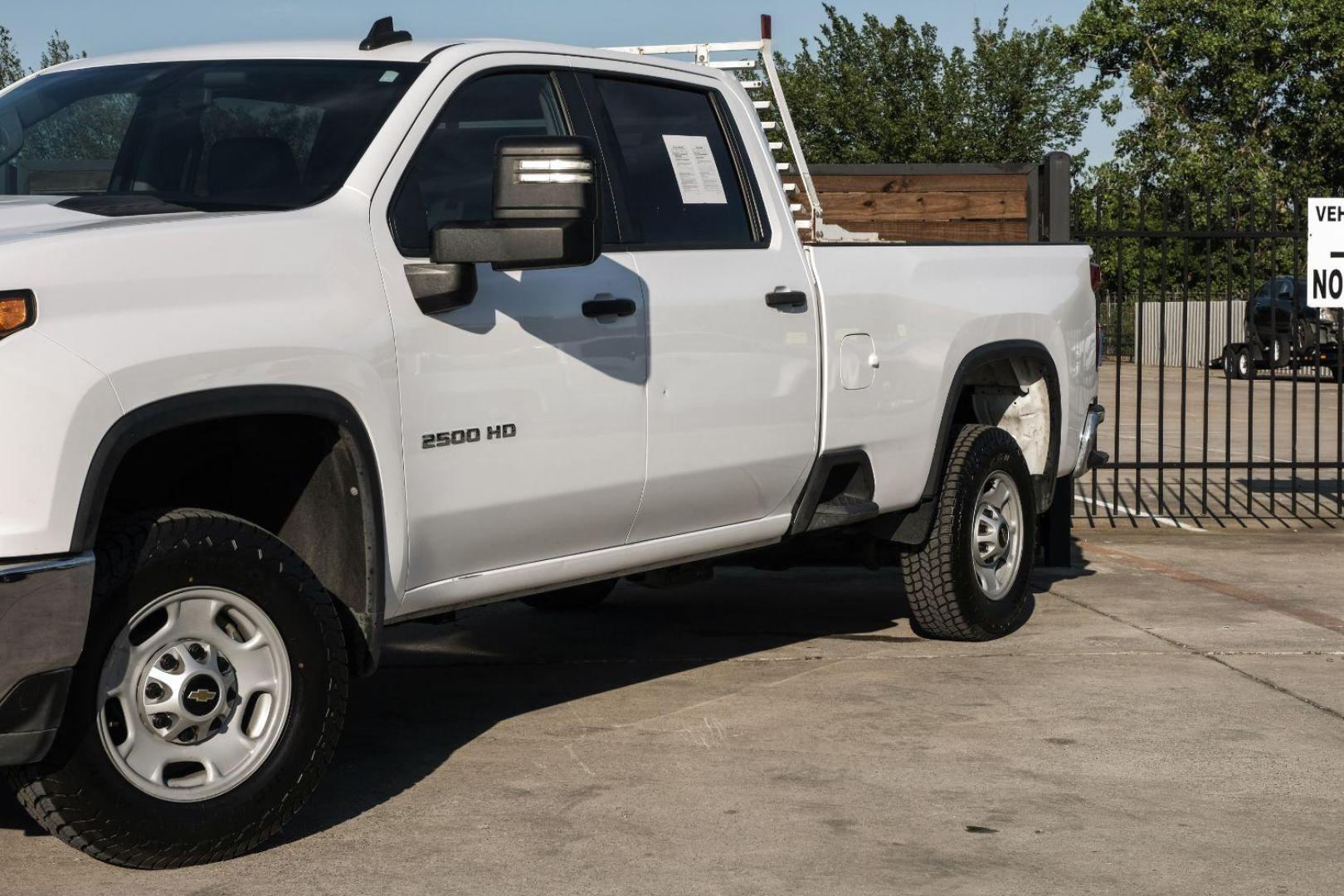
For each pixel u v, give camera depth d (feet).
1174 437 59.36
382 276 13.79
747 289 17.66
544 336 15.15
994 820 14.30
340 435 13.41
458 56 15.43
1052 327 23.12
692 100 18.30
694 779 15.56
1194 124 157.17
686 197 17.54
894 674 20.31
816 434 18.74
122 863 12.35
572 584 16.49
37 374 11.27
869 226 32.91
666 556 17.39
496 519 14.92
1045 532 29.63
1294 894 12.50
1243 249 111.04
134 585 12.09
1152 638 22.74
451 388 14.29
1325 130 151.43
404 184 14.39
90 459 11.45
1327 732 17.51
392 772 15.85
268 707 13.03
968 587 21.80
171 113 15.17
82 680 11.83
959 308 21.15
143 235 12.17
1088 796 15.05
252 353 12.52
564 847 13.47
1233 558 30.99
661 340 16.46
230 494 14.35
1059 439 23.52
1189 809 14.69
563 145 13.42
